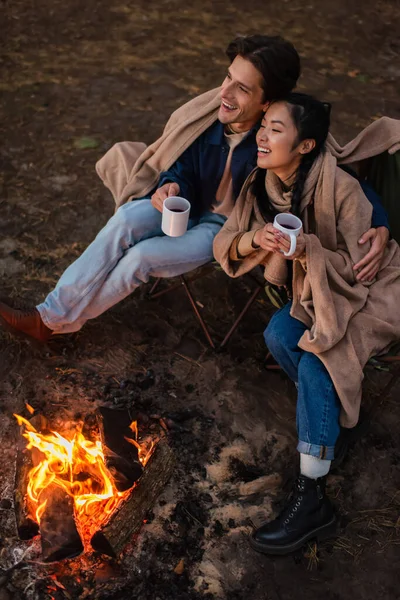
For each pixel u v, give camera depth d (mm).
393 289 2779
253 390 3230
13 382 3141
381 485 2943
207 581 2570
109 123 4777
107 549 2488
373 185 3088
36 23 5691
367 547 2734
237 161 2973
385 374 3389
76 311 3078
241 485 2855
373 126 2949
